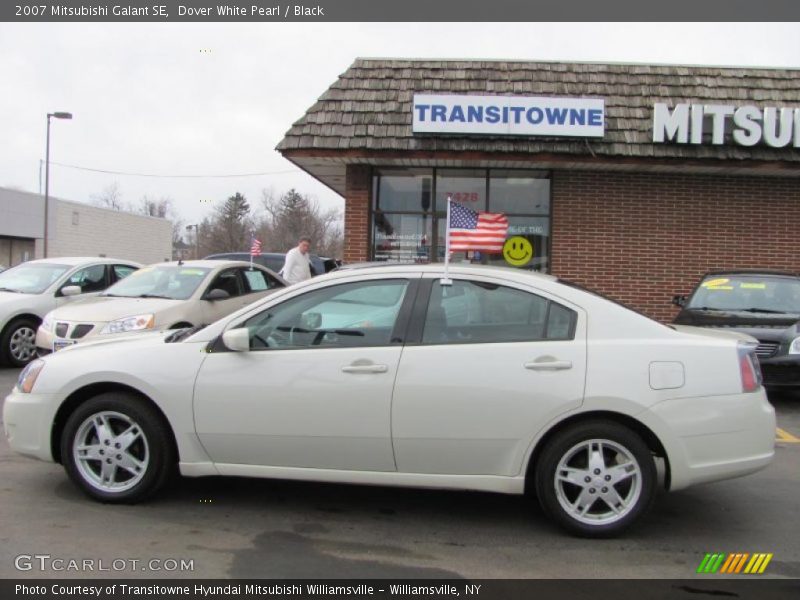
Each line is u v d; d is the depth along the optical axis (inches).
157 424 171.0
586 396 155.2
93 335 307.6
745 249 451.2
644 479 157.2
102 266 434.3
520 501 185.6
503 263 459.2
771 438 160.1
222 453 168.1
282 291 173.6
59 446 180.5
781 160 414.6
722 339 164.2
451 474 161.6
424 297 168.1
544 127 414.6
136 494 172.9
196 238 2581.2
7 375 358.9
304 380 163.5
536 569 144.3
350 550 152.1
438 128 414.6
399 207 459.8
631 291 452.4
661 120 412.5
